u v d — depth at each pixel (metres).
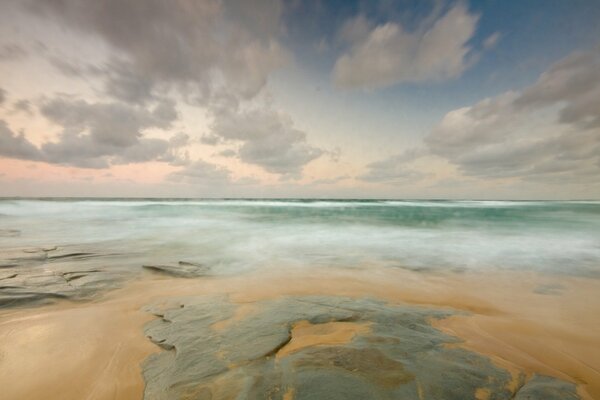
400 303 5.06
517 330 3.98
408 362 2.96
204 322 4.05
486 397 2.46
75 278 6.21
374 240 12.31
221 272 7.25
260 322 4.02
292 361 2.96
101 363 3.09
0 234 12.80
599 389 2.66
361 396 2.41
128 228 15.56
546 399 2.47
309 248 10.53
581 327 4.12
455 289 6.02
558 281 6.66
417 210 29.02
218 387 2.56
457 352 3.24
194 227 16.30
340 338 3.54
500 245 11.09
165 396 2.51
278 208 32.44
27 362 3.11
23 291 5.32
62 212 25.31
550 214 24.44
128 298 5.25
